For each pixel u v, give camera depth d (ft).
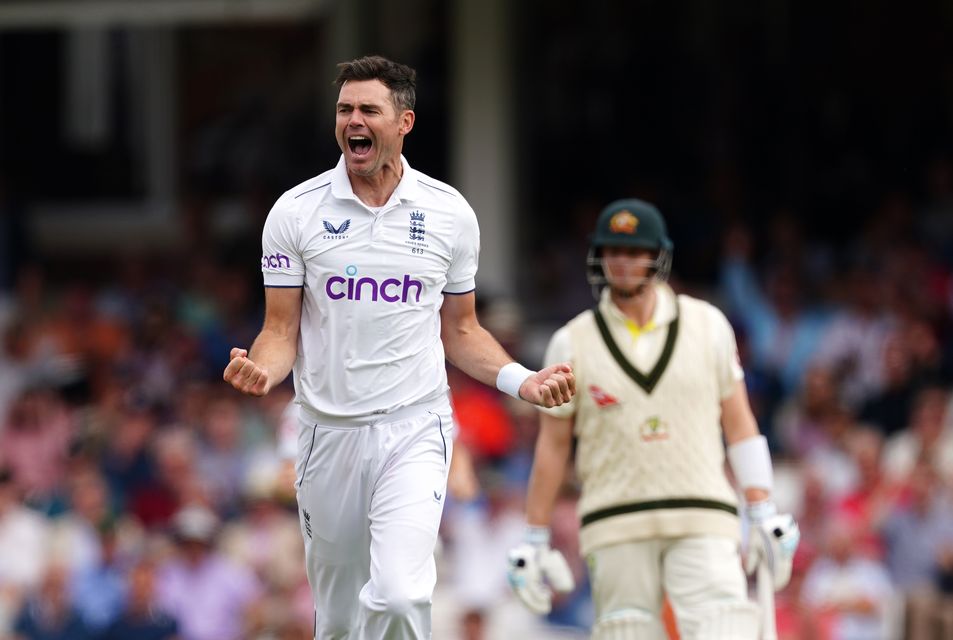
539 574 78.07
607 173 172.14
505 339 143.74
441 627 119.65
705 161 171.32
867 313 147.43
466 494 87.97
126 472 137.90
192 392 143.84
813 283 156.46
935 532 123.34
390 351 61.21
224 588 123.34
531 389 61.62
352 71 60.03
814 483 121.49
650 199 168.96
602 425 75.77
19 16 180.04
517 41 171.83
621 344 76.13
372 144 59.47
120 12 177.99
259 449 136.15
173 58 184.96
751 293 153.28
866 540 120.67
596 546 75.72
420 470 61.52
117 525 130.72
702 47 171.94
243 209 180.14
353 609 65.36
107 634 122.93
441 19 172.86
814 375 136.15
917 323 144.15
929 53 170.60
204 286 167.43
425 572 60.75
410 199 61.05
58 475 142.31
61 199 188.44
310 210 60.90
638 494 75.10
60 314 168.66
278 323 61.72
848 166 170.50
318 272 60.85
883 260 158.61
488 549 121.70
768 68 172.04
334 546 63.67
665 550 75.25
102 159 187.62
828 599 117.29
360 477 61.93
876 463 128.06
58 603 124.67
